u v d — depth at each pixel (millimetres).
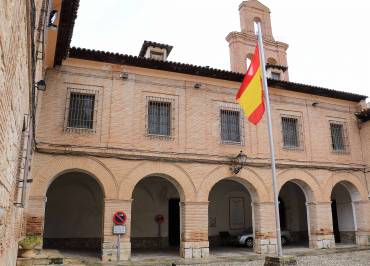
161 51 19797
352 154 20156
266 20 26328
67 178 18516
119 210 14211
